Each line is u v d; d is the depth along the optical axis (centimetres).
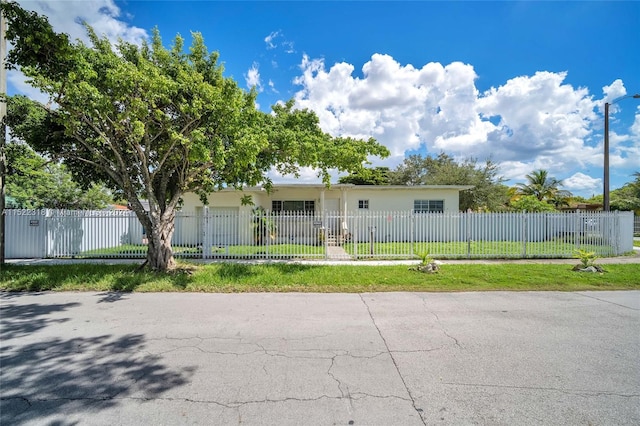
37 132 921
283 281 784
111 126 856
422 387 314
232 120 849
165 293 700
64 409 278
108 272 852
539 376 337
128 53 924
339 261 1120
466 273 873
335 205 2000
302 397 296
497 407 282
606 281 790
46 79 701
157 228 920
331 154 987
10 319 520
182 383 321
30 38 670
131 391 306
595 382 325
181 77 838
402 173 3203
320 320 520
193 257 1216
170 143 895
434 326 491
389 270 914
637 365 362
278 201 2000
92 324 496
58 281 759
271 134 938
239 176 1084
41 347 408
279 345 418
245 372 344
